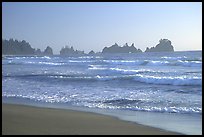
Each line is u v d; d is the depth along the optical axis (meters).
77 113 9.53
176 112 9.84
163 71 30.72
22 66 46.31
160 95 13.95
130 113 9.69
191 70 32.09
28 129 6.80
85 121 8.17
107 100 12.57
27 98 13.35
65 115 9.05
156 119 8.70
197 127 7.70
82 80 22.31
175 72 29.03
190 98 12.83
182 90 15.80
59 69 37.66
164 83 19.44
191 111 9.96
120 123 8.05
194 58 59.16
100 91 15.79
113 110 10.30
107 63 50.47
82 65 46.94
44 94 14.65
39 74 29.11
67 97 13.58
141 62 45.91
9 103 11.88
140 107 10.86
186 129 7.47
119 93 14.87
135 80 21.56
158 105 11.23
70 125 7.54
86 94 14.55
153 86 18.09
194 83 18.28
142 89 16.61
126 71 29.72
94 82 21.12
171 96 13.53
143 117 9.00
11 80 22.73
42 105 11.36
